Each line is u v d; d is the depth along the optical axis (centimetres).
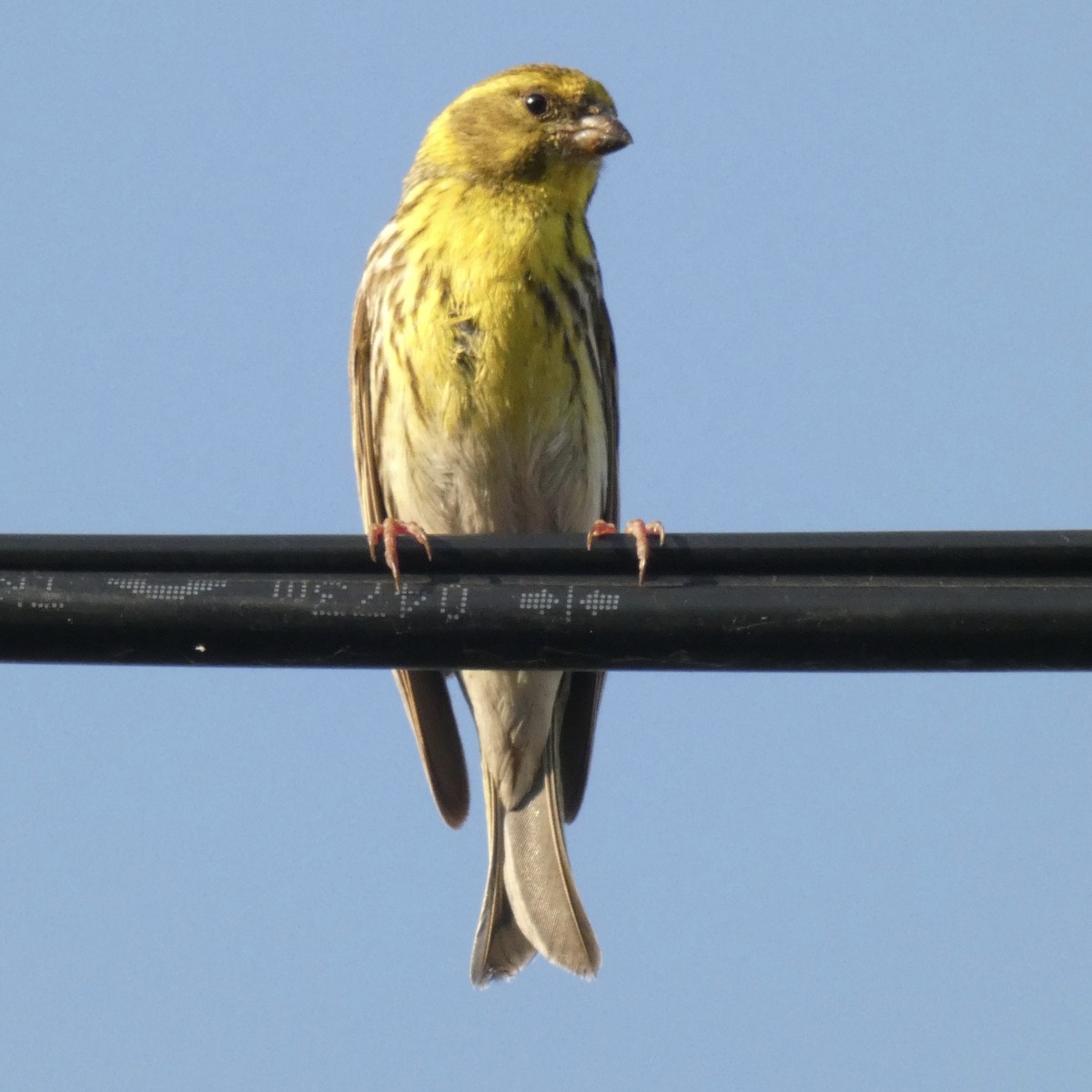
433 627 823
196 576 833
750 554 838
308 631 823
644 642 817
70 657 827
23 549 830
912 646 800
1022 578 830
